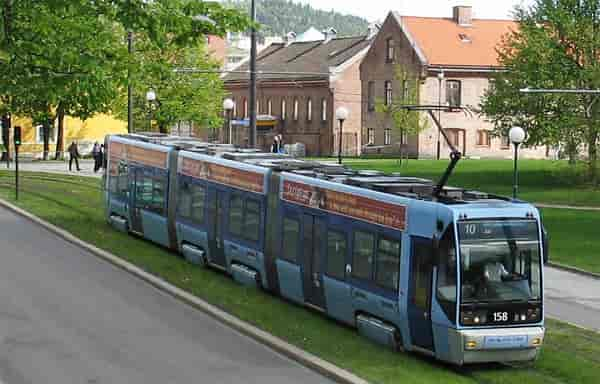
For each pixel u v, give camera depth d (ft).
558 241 115.85
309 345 59.36
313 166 78.89
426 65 276.00
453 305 55.57
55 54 89.86
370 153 295.28
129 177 110.83
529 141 198.80
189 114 247.91
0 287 79.87
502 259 56.54
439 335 56.34
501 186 187.01
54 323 66.49
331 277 67.15
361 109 301.63
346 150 312.50
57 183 180.55
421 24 288.30
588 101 181.88
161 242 100.89
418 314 57.67
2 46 88.53
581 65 191.72
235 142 329.31
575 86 191.21
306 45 356.79
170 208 97.76
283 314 69.36
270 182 77.10
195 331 64.80
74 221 122.72
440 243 56.54
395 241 60.23
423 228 57.98
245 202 81.05
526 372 56.08
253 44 113.80
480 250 56.24
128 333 63.77
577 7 191.31
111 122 301.84
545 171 220.64
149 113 245.04
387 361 56.34
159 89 241.14
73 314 69.56
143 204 105.40
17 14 89.15
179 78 243.60
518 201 59.52
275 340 60.54
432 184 65.41
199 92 247.09
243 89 355.56
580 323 71.61
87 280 83.82
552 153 283.79
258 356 58.18
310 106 322.96
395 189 63.00
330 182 68.44
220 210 86.07
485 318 55.88
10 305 72.43
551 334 66.18
